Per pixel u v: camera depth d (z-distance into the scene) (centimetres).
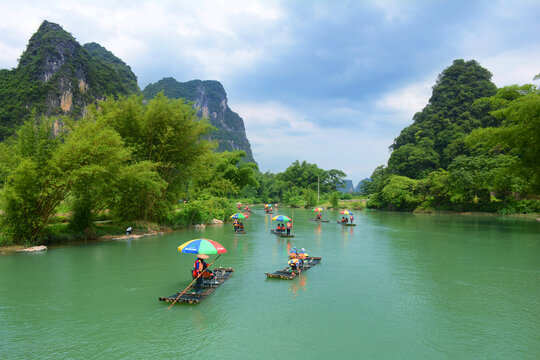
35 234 2220
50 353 758
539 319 1005
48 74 13325
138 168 2697
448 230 3550
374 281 1430
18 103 12144
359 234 3181
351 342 830
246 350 778
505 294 1255
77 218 2536
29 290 1249
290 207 10269
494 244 2534
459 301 1170
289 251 2158
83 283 1348
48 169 2083
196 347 791
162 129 3166
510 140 3083
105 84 15862
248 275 1514
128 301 1127
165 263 1742
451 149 9312
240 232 3177
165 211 3331
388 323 961
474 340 852
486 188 6238
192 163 3522
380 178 10150
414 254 2092
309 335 870
